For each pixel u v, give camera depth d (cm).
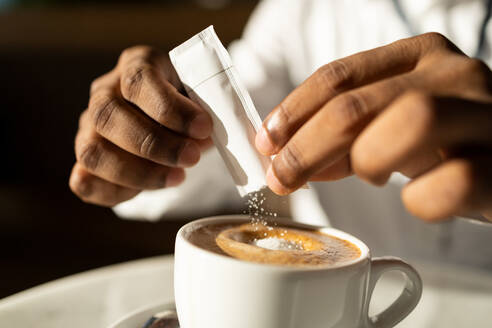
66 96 185
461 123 34
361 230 77
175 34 171
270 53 86
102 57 180
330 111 36
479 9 67
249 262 36
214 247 39
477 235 67
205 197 75
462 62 37
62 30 174
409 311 40
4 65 180
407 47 38
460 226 68
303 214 81
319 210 79
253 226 43
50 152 188
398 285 49
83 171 46
